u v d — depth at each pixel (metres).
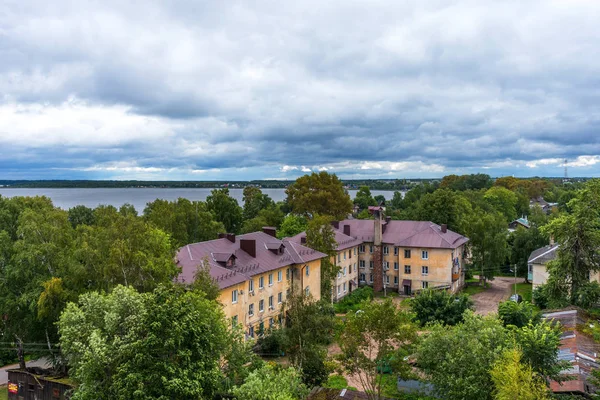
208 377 28.47
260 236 64.06
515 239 98.38
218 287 42.09
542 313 49.12
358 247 88.94
